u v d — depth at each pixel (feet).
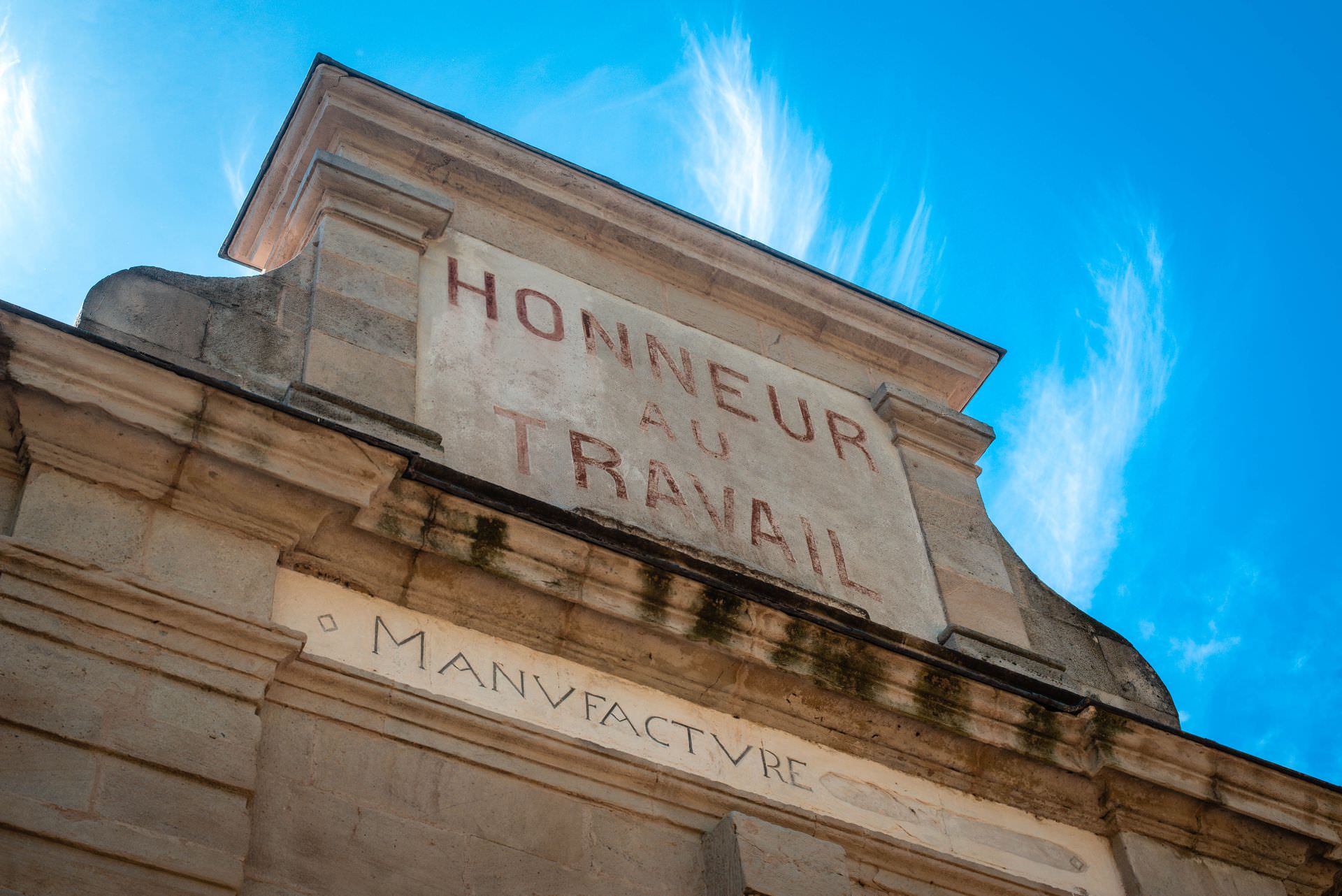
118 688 32.60
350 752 34.81
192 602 34.40
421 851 34.06
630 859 36.37
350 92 49.62
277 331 42.50
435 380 43.93
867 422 52.90
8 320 35.50
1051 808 43.68
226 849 31.27
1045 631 49.85
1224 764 45.34
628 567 39.88
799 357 53.47
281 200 49.78
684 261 52.49
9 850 29.32
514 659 38.65
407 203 47.55
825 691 41.45
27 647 32.24
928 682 42.65
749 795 38.47
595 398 46.57
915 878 39.78
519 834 35.40
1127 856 43.50
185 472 36.35
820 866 37.60
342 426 37.63
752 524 46.52
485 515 38.81
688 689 40.34
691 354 50.47
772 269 53.88
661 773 37.65
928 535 49.98
